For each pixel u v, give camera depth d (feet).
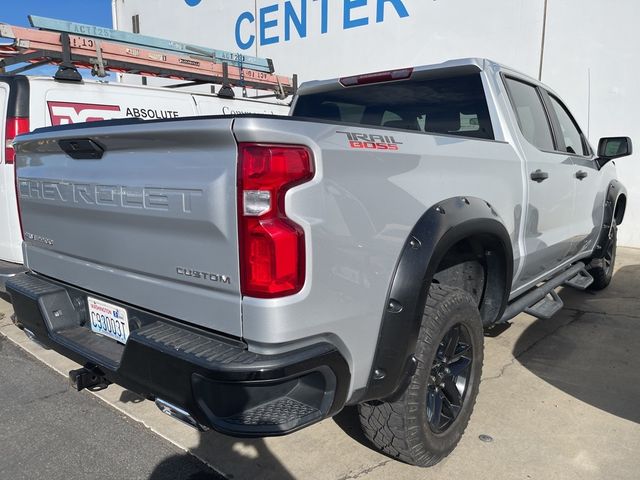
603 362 12.17
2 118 13.53
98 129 6.82
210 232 5.82
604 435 9.11
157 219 6.39
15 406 10.32
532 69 26.55
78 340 7.80
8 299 17.12
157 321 6.81
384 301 6.67
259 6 37.52
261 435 5.65
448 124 10.59
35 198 8.76
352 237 6.11
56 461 8.52
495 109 9.98
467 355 8.66
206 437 9.19
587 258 16.28
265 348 5.63
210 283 5.97
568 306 16.30
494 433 9.20
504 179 9.37
